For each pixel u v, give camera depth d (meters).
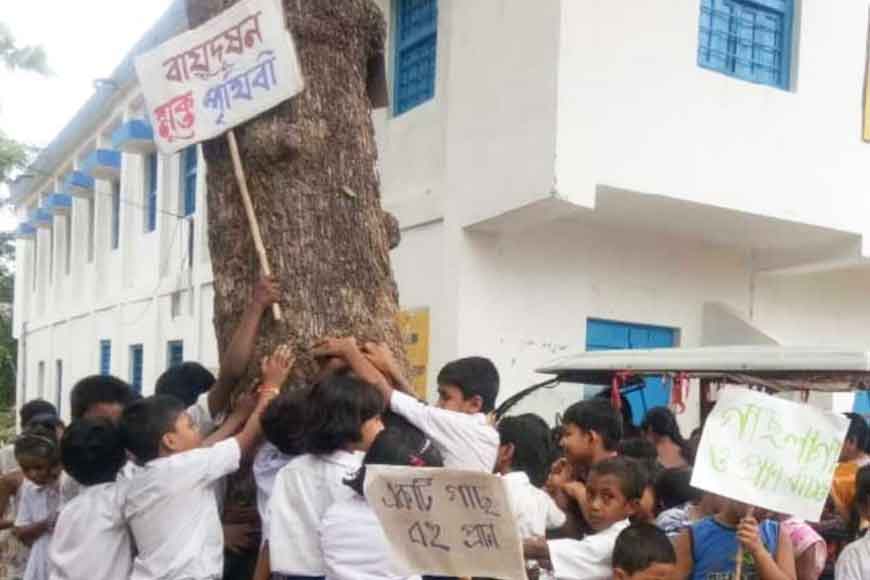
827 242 9.60
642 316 9.59
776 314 10.35
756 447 3.52
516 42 8.27
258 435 3.89
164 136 4.42
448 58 9.20
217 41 4.37
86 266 20.30
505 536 3.02
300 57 4.53
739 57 9.06
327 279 4.41
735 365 6.15
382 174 10.24
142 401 3.82
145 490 3.66
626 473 3.81
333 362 4.17
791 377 6.05
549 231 9.18
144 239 16.81
